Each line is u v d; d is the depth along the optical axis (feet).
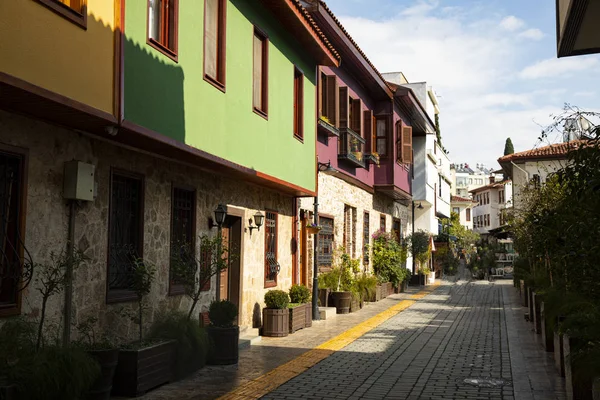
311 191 46.85
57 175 22.58
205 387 25.04
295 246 49.37
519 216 60.80
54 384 18.40
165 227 30.09
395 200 87.97
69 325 22.81
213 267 33.68
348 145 59.88
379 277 73.05
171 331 26.81
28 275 20.84
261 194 42.65
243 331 38.50
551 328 31.55
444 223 156.04
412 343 37.63
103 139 25.09
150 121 24.89
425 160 102.94
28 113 20.75
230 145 33.06
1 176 20.36
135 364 23.13
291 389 24.98
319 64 49.73
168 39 27.12
